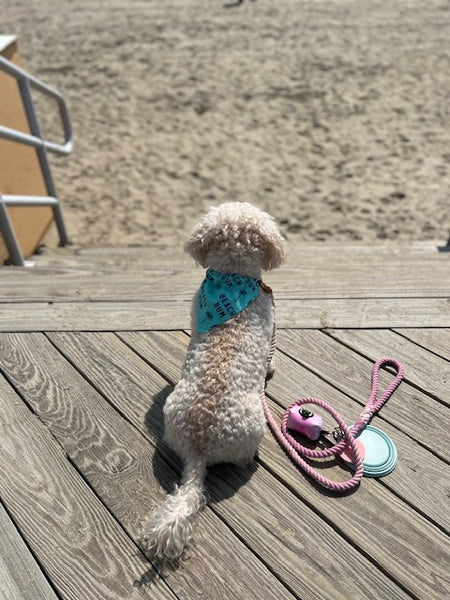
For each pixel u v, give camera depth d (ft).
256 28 16.31
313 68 13.48
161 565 2.81
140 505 3.08
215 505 3.09
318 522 3.01
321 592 2.72
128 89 12.48
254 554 2.86
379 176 9.21
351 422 3.60
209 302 3.29
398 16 17.12
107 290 4.82
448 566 2.82
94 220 8.16
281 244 3.46
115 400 3.73
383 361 3.97
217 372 3.05
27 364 4.02
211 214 3.48
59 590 2.72
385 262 5.36
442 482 3.21
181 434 3.03
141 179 9.24
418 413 3.65
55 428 3.53
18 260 5.63
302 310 4.52
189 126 10.96
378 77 12.91
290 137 10.52
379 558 2.85
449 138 10.31
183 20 17.06
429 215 8.18
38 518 3.02
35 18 17.24
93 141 10.39
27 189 7.16
